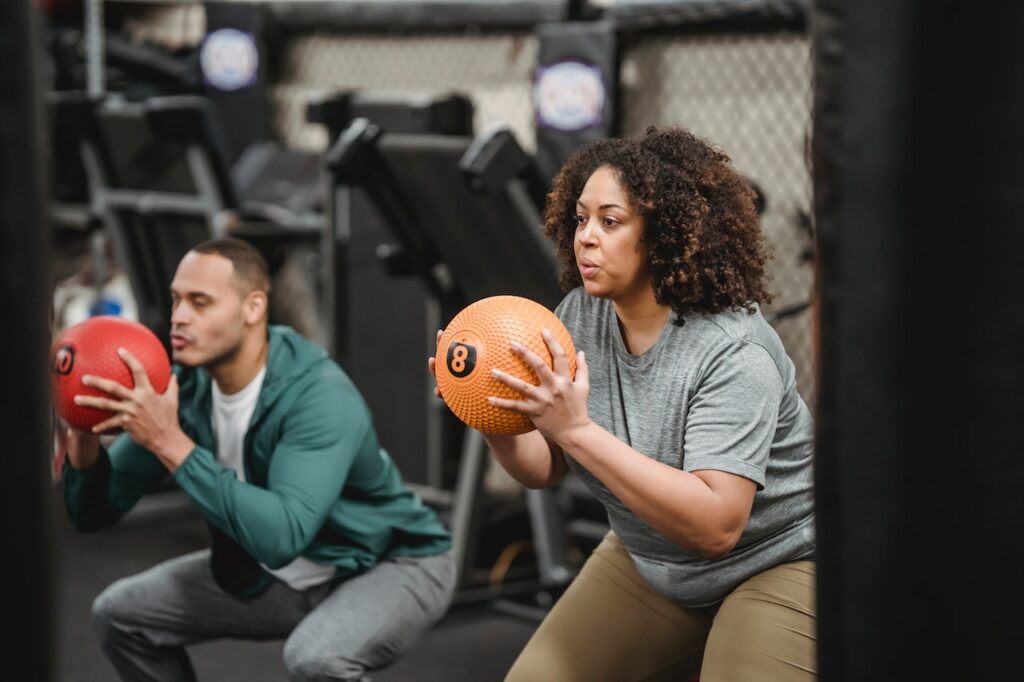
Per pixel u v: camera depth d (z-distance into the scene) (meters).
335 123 5.16
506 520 5.30
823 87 1.55
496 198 4.11
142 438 2.70
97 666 4.29
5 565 1.42
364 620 2.88
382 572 3.01
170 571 3.11
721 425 2.24
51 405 1.46
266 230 5.62
